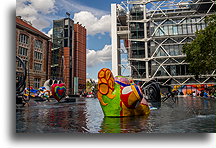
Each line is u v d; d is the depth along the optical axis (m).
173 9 58.41
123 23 65.31
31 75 42.59
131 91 8.68
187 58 27.61
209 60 23.06
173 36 53.44
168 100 23.30
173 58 53.34
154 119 7.86
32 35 43.84
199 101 20.72
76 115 9.77
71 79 74.81
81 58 86.19
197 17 53.25
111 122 7.22
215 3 51.19
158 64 54.41
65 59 70.25
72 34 79.81
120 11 60.19
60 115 9.82
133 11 58.28
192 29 52.91
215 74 49.84
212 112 10.27
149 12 58.94
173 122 7.07
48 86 25.92
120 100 8.70
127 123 6.95
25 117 9.05
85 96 46.88
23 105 16.61
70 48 77.94
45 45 48.72
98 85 9.07
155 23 55.38
